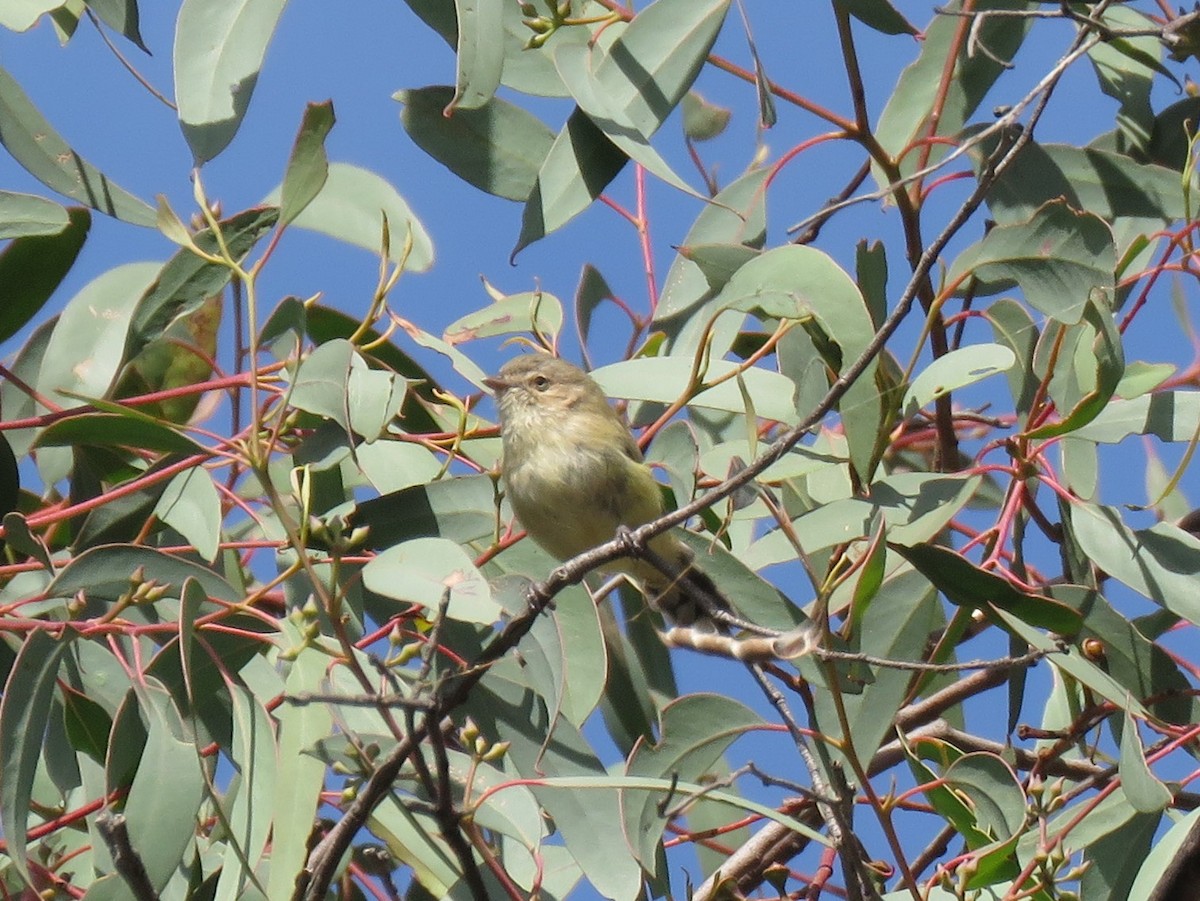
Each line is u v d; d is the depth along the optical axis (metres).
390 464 9.88
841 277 8.84
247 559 10.57
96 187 9.81
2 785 7.76
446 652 8.90
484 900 7.55
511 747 8.68
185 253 9.11
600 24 10.54
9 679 7.93
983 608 8.98
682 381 9.78
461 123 10.63
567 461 10.29
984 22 10.84
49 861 9.13
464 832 8.13
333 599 7.44
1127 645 9.10
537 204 10.14
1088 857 8.66
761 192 10.67
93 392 10.38
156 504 9.57
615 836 8.29
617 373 9.84
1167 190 10.47
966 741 10.31
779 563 9.24
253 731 7.99
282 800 7.70
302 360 8.57
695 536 9.12
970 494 9.12
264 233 9.22
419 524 9.59
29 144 9.70
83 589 8.39
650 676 10.11
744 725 8.59
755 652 6.75
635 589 10.30
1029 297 9.30
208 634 8.72
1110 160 10.54
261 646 8.94
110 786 8.20
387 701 7.05
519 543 10.47
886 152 10.81
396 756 7.36
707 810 10.75
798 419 9.41
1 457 9.78
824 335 9.55
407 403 10.91
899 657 9.05
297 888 7.51
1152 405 9.52
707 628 9.19
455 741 8.84
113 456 10.59
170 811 7.55
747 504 9.65
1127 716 8.15
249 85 9.12
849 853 7.32
